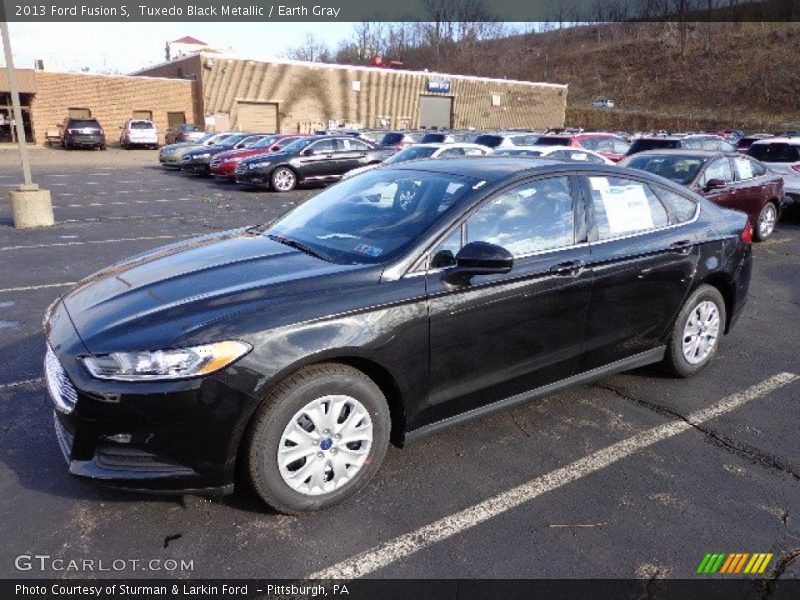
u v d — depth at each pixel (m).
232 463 2.75
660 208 4.29
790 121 54.88
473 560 2.70
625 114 64.50
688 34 83.00
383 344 2.97
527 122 52.94
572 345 3.76
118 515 2.95
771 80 63.94
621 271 3.88
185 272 3.27
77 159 29.98
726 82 67.56
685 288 4.30
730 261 4.59
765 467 3.46
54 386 2.91
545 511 3.04
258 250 3.55
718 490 3.24
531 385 3.66
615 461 3.50
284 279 3.03
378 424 3.07
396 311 3.02
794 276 7.91
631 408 4.14
